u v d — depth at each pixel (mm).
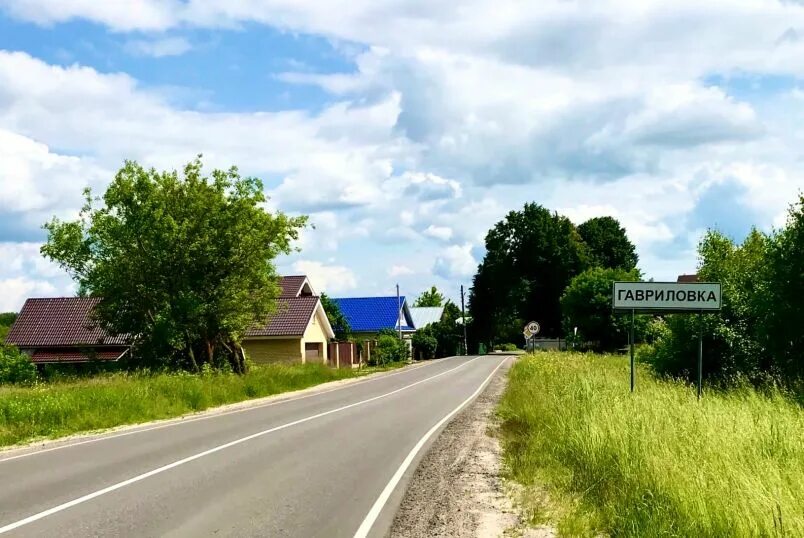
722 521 6707
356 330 78188
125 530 7141
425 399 24172
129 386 20594
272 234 32344
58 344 46500
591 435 10750
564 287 82250
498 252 86000
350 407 21328
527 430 15344
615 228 88500
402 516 7902
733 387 20047
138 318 32500
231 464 11172
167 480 9828
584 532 7164
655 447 9570
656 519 7070
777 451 9922
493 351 88188
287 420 17750
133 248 30969
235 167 32562
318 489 9281
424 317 100062
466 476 10336
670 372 23062
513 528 7484
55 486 9445
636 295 16766
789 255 19391
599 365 28750
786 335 19797
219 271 31844
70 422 16172
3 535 6969
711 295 16391
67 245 30984
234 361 34188
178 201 31719
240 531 7133
